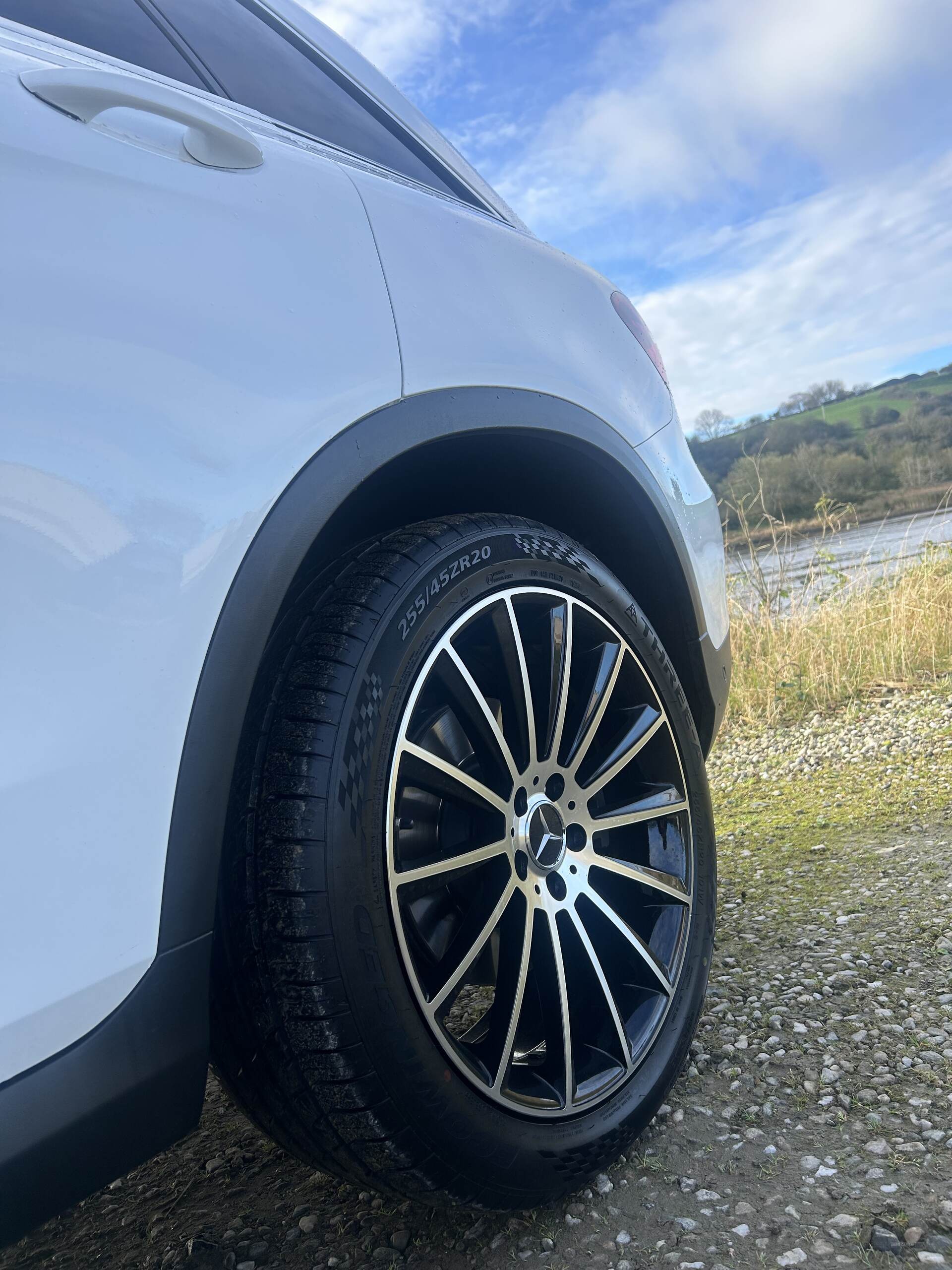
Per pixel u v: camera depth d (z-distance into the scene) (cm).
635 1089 138
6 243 89
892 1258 112
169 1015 93
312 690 114
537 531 153
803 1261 113
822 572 596
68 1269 134
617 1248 121
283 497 107
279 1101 110
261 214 117
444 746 130
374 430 121
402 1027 109
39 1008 83
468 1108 115
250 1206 143
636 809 156
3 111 93
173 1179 154
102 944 88
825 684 524
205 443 101
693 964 157
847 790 361
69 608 88
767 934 225
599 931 145
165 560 95
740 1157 137
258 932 107
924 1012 175
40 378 88
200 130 113
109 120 104
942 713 447
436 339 137
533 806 136
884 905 233
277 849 107
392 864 113
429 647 125
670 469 198
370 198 139
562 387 163
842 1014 178
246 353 107
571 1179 126
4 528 84
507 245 171
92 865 88
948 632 541
